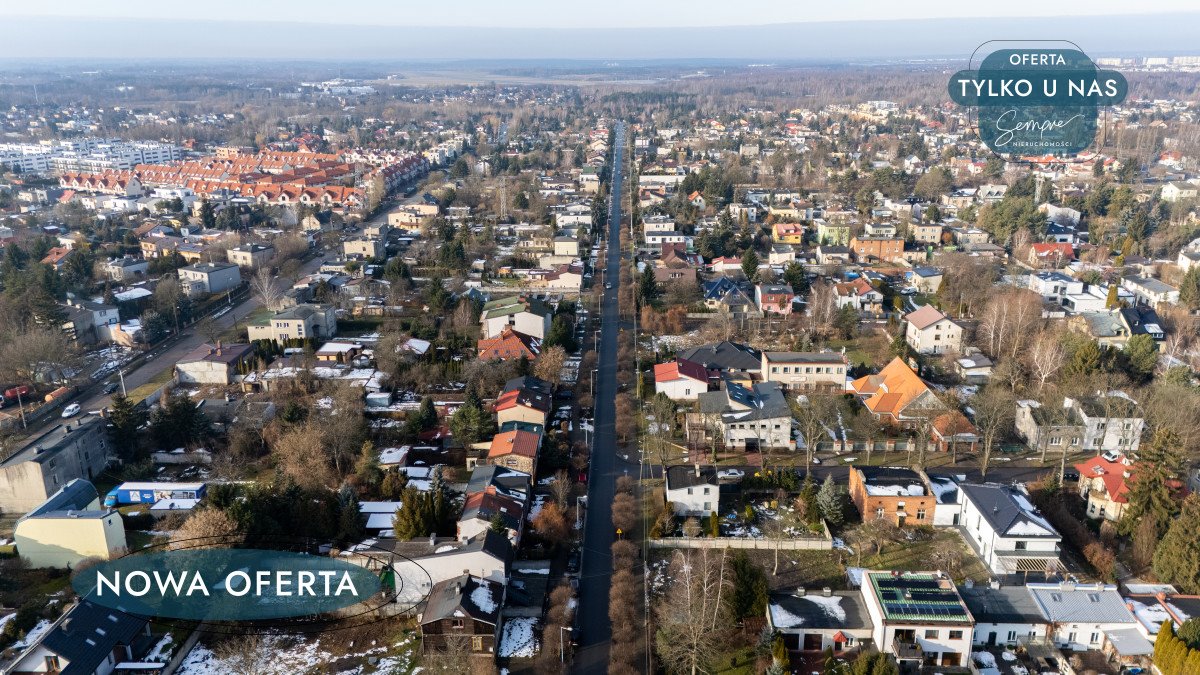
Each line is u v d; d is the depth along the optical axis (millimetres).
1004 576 85125
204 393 133750
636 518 98938
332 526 91875
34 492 99438
